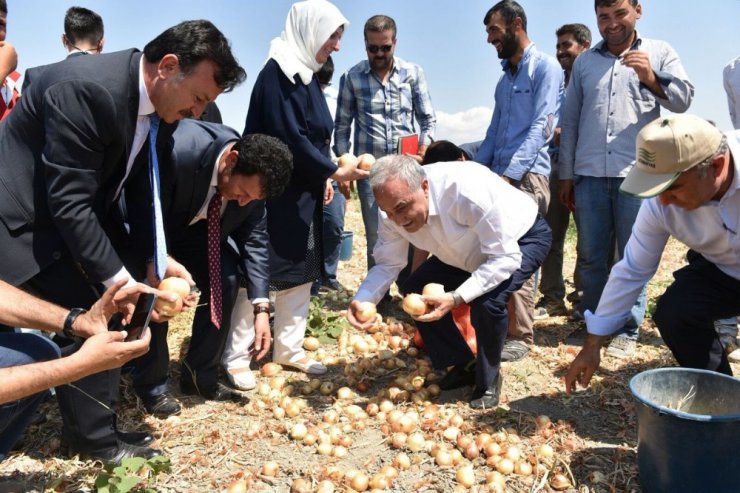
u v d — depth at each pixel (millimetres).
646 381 3004
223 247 3951
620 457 3340
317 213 4469
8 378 2084
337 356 5051
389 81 6234
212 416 3912
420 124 6594
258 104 4281
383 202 3490
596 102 4879
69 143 2617
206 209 3727
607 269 5227
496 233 3617
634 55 4520
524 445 3504
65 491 3053
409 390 4270
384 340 5293
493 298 3746
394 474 3217
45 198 2775
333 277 7238
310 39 4184
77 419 3148
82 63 2678
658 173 2816
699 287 3412
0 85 4191
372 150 6312
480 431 3631
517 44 5344
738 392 2873
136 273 3369
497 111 5707
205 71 2688
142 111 2775
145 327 2355
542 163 5391
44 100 2637
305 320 4652
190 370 4102
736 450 2617
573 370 3516
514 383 4426
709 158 2807
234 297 3959
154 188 2951
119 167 2957
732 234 3104
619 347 4988
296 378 4539
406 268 6117
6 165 2760
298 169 4258
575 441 3555
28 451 3430
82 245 2736
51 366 2127
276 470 3283
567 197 5320
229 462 3387
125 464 2891
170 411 3900
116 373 3205
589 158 4938
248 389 4316
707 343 3441
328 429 3670
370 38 5934
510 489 3119
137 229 3365
